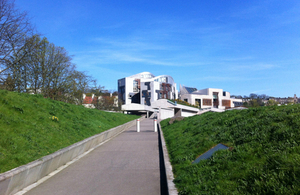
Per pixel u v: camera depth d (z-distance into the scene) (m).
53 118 11.25
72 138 10.62
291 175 3.79
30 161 6.84
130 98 107.56
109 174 7.48
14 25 17.22
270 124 6.37
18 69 19.14
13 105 9.73
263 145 5.44
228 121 9.17
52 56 23.91
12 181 5.62
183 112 57.59
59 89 25.02
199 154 7.28
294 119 5.82
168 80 115.38
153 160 9.30
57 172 7.77
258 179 4.10
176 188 5.33
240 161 5.15
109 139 15.52
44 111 11.61
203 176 5.29
